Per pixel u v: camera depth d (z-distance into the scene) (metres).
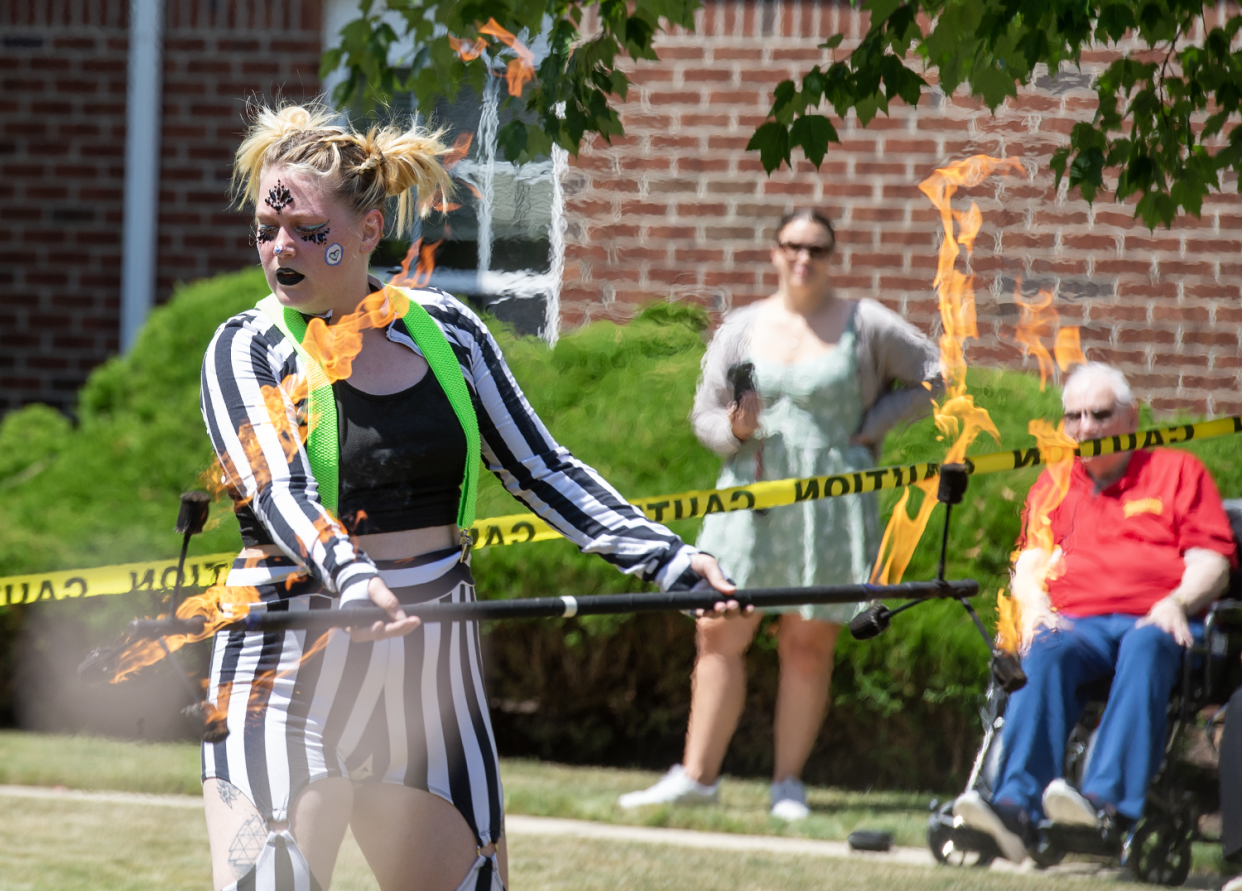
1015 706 12.24
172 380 19.08
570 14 11.39
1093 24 11.81
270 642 6.57
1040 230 19.64
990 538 15.27
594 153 20.39
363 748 6.69
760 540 13.79
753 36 20.39
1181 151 11.58
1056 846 12.06
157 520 17.53
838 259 20.25
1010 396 16.62
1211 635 12.20
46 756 15.74
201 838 12.87
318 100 7.90
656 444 16.83
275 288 6.86
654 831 13.47
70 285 22.33
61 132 22.19
